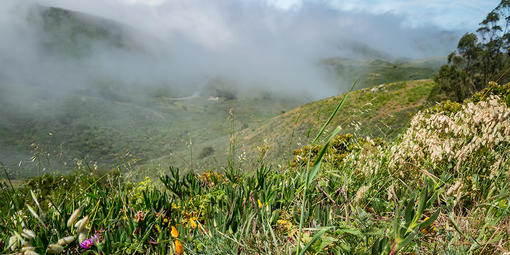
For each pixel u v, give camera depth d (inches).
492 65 1015.6
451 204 55.7
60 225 59.9
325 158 96.3
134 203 79.3
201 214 75.5
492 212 54.5
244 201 69.4
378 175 73.6
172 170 91.0
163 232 61.2
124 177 94.8
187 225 68.4
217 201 74.7
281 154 101.3
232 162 102.7
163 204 73.9
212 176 98.7
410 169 70.6
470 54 1164.5
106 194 82.2
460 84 1126.4
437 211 36.0
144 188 85.1
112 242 58.6
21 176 77.2
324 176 83.4
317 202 65.3
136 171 96.7
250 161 103.1
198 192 88.7
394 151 74.1
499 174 61.9
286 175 90.1
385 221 50.7
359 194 58.3
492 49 1024.2
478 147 65.8
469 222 52.8
